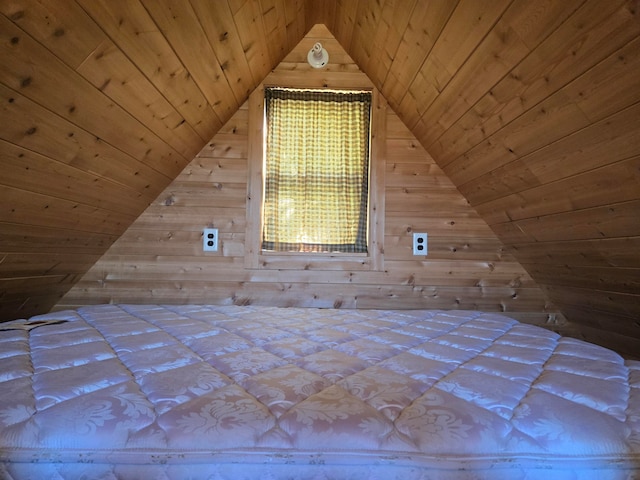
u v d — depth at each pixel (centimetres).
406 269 190
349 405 58
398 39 140
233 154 187
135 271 184
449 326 123
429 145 182
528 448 52
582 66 86
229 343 93
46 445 50
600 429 53
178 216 185
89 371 70
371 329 117
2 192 101
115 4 85
